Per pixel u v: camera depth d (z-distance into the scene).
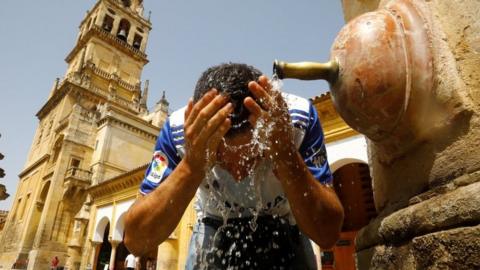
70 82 33.12
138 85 38.25
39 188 30.95
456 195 0.94
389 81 1.14
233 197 1.77
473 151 0.99
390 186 1.39
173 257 15.23
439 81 1.08
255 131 1.44
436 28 1.14
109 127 28.50
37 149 35.75
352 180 11.18
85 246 21.95
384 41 1.18
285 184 1.50
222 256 1.80
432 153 1.12
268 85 1.41
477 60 1.05
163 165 1.87
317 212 1.52
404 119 1.16
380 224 1.28
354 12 2.04
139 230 1.59
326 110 9.96
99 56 37.09
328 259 10.43
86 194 26.98
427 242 0.97
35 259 25.22
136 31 41.81
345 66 1.26
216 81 1.49
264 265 1.73
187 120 1.49
